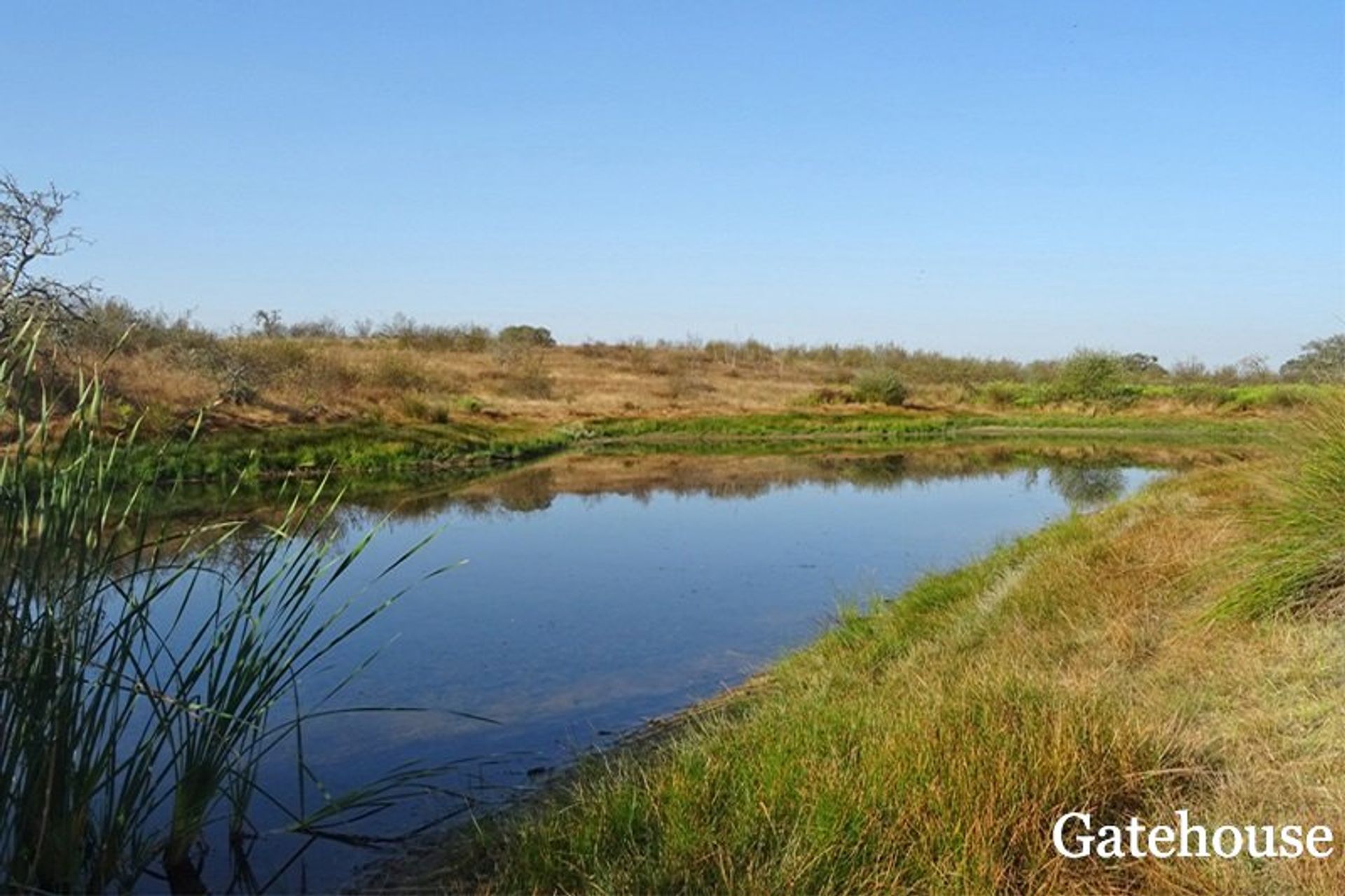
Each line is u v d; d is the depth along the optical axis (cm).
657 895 386
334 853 508
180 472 502
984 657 666
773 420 4203
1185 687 556
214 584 1057
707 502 2006
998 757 436
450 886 449
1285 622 615
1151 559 843
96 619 458
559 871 417
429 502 1977
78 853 433
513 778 611
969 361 6525
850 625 890
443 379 4022
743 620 1030
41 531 429
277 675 521
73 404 1162
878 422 4309
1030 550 1102
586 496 2098
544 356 5800
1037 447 3569
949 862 379
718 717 681
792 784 446
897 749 458
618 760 575
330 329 5525
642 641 945
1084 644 676
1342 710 472
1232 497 1031
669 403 4556
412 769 629
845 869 384
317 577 538
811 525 1694
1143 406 4725
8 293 485
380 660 878
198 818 489
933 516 1812
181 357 2539
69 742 436
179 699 485
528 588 1188
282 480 2141
